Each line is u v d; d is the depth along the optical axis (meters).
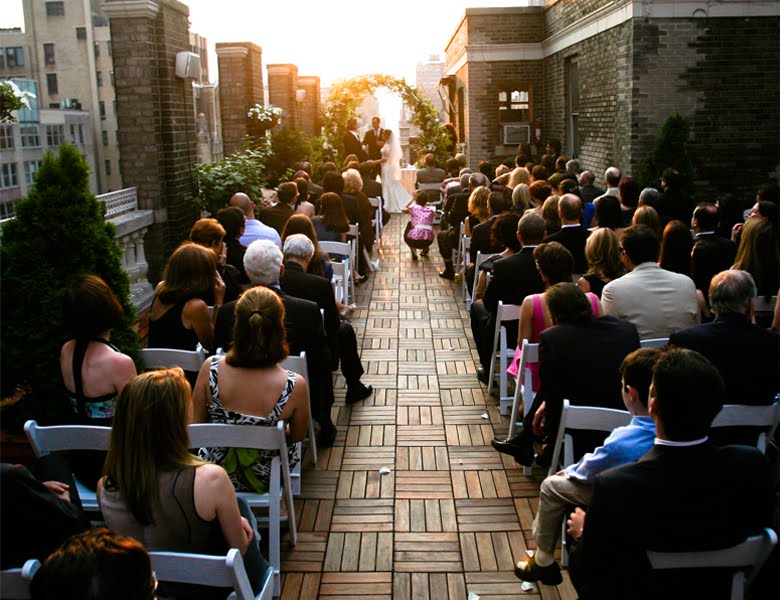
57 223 4.07
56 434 3.09
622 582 2.34
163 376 2.49
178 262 4.34
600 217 6.10
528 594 3.50
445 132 17.75
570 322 3.71
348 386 5.79
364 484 4.55
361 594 3.51
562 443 3.56
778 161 10.62
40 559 2.30
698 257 4.84
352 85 16.30
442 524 4.11
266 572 2.78
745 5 10.23
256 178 9.54
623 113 10.88
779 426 3.65
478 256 7.05
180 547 2.49
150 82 7.80
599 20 12.02
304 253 5.04
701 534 2.26
